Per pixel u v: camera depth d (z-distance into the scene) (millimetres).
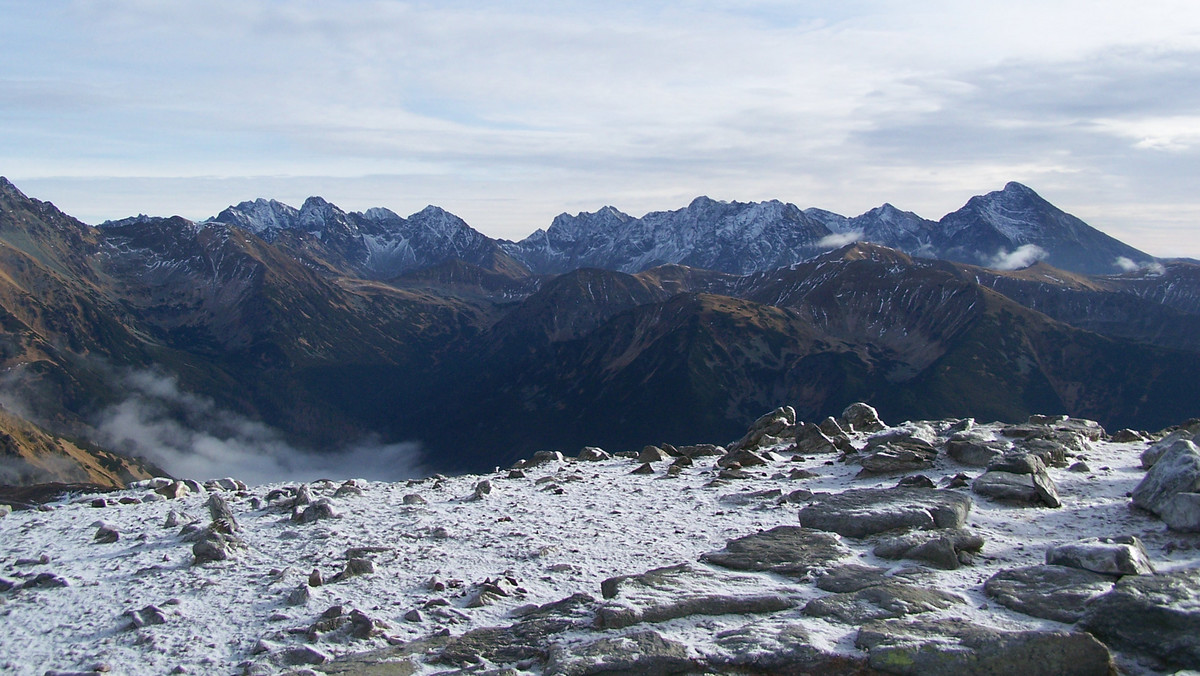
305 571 21969
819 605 16938
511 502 30203
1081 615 15789
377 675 15289
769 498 28422
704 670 14773
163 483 38812
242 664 16438
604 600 18234
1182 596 15188
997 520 23844
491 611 18625
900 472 31344
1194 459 23250
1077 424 41094
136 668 16453
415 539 25016
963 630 15141
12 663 17031
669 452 42250
